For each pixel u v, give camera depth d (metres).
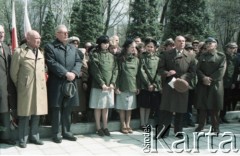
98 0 25.16
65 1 29.56
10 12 30.88
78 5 26.20
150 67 7.04
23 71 5.73
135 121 7.41
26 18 8.75
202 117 7.03
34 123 6.04
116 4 29.08
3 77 5.69
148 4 20.66
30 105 5.76
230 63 7.90
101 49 6.73
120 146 6.00
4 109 5.68
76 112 7.12
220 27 28.36
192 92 7.44
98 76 6.56
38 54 5.91
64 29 6.13
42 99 5.86
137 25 20.72
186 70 6.40
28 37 5.83
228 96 8.06
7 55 5.82
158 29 20.70
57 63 5.99
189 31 14.25
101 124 7.02
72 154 5.48
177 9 14.43
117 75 6.83
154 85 7.03
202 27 14.36
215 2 25.84
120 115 7.04
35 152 5.56
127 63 6.90
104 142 6.27
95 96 6.69
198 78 6.87
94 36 24.92
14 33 8.35
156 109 7.33
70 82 6.06
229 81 7.88
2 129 5.76
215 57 6.78
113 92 6.80
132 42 6.94
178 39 6.37
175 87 6.21
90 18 24.84
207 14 14.76
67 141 6.29
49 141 6.27
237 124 8.15
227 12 25.94
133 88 6.88
